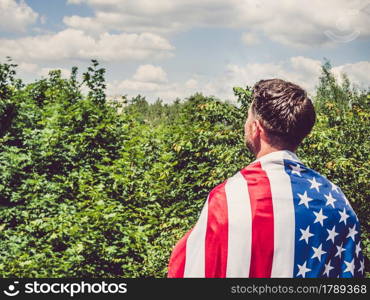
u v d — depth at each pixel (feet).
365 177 16.16
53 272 14.67
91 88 27.20
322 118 17.26
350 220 3.98
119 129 24.29
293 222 3.70
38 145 22.22
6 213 19.40
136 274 16.05
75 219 16.08
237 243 3.61
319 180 4.02
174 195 19.22
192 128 19.56
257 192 3.77
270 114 3.99
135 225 17.85
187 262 3.74
